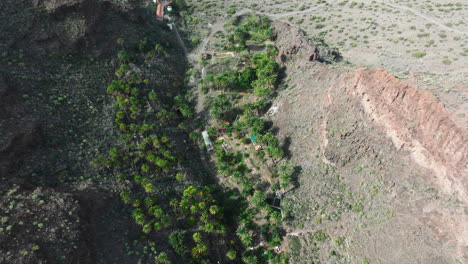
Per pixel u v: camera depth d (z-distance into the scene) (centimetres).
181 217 7181
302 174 8106
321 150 8062
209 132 9456
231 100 10425
